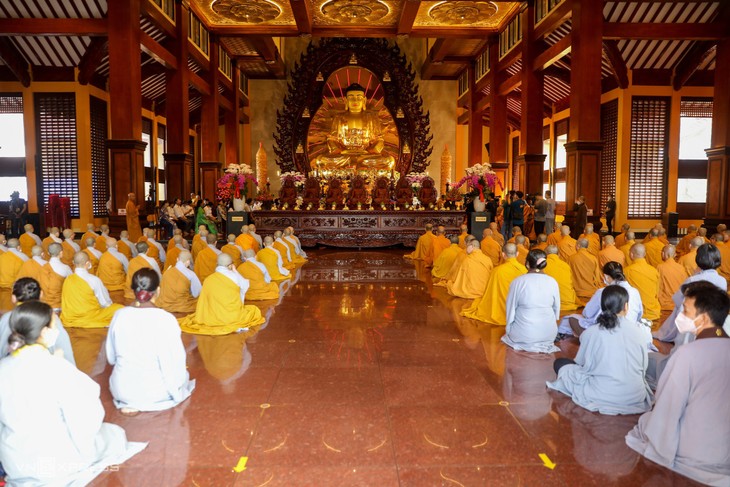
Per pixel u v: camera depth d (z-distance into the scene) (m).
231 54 20.22
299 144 21.44
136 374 3.19
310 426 3.01
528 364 4.10
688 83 16.11
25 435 2.31
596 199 11.28
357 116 21.42
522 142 14.73
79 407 2.41
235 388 3.59
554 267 5.74
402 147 21.59
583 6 11.22
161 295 5.69
